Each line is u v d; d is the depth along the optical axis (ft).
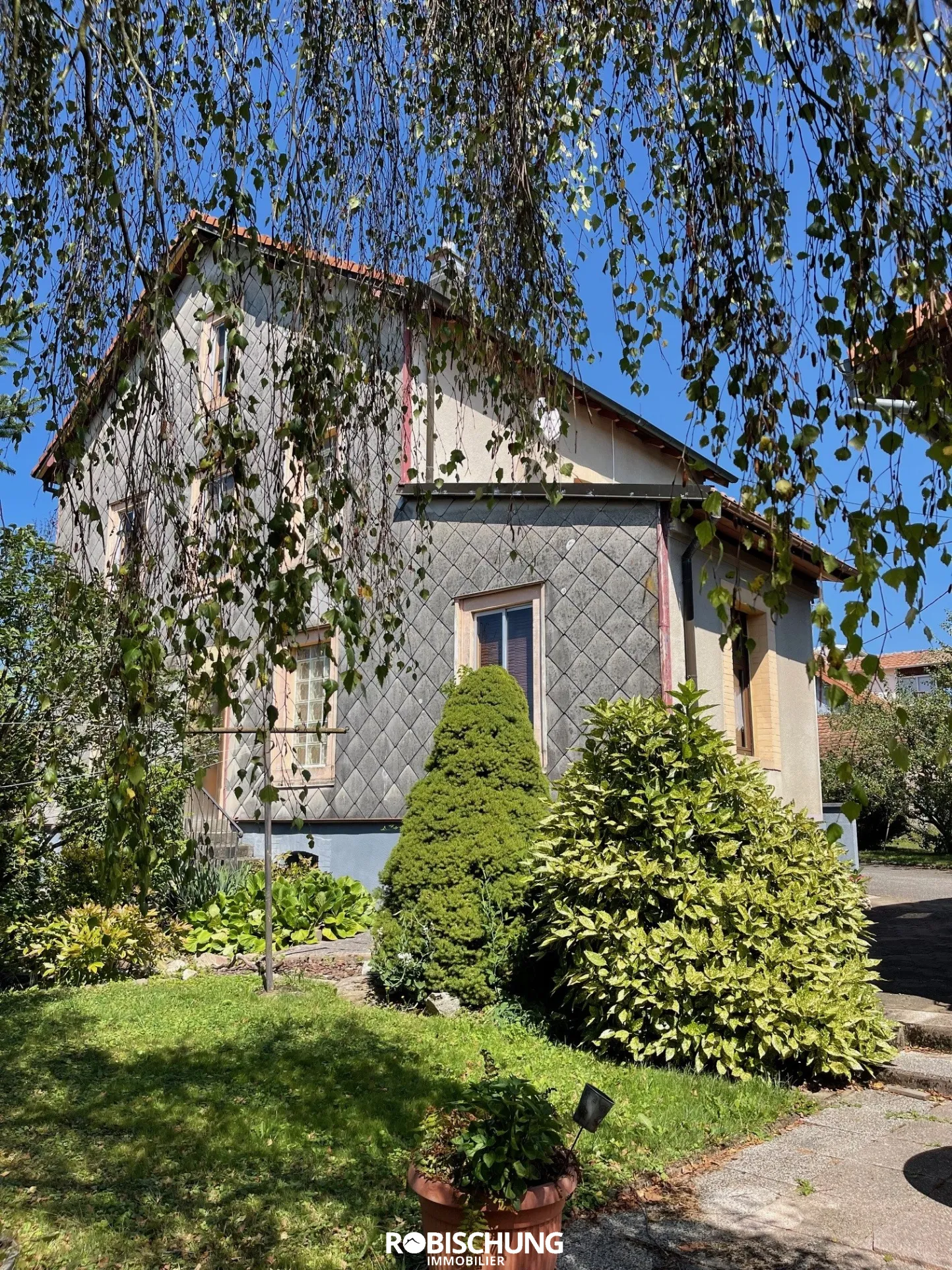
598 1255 10.75
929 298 7.95
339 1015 21.01
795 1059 17.58
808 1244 11.02
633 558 28.45
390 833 34.32
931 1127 15.05
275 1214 11.58
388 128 12.23
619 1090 15.79
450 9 12.25
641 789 19.22
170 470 10.66
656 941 17.75
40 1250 10.77
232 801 40.29
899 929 33.65
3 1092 16.06
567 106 12.75
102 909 26.58
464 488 32.48
